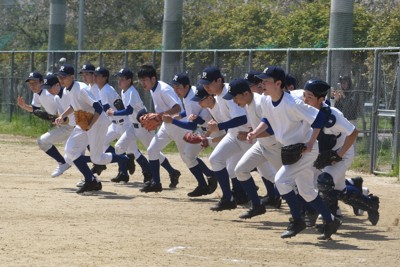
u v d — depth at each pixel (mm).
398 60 23891
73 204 16812
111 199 17797
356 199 14547
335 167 14133
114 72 34594
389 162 24703
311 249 12578
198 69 30641
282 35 38125
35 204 16609
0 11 58406
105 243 12500
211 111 16422
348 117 25516
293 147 12742
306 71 27281
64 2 41969
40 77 20797
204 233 13734
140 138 20281
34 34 58406
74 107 18609
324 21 37625
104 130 19125
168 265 11062
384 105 24875
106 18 56125
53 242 12484
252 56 28156
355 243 13203
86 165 18625
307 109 12727
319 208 13234
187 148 18031
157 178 18656
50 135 20266
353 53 25656
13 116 39531
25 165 24859
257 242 13039
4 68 40906
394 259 11961
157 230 13844
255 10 42312
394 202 18375
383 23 34094
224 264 11227
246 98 14719
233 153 15875
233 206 15883
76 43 52719
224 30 42188
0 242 12375
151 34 49688
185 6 48656
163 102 18625
